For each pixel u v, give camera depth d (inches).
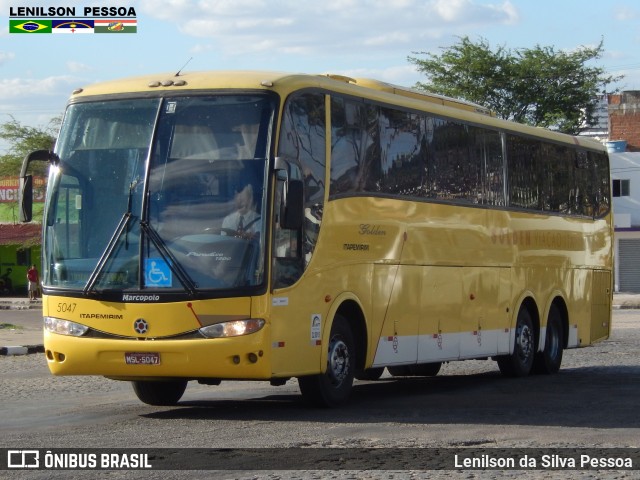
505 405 581.0
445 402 597.6
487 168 723.4
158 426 478.9
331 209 535.2
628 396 634.2
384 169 591.8
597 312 913.5
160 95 507.8
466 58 2711.6
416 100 640.4
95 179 506.0
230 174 490.0
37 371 816.3
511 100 2728.8
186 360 481.1
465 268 685.9
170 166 496.4
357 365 570.6
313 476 358.0
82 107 520.4
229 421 498.3
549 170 824.3
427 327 636.7
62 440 433.7
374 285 576.4
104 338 492.1
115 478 352.8
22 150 2554.1
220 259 482.6
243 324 477.7
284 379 542.9
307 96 521.3
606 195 942.4
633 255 2487.7
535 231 792.9
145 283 487.8
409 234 614.9
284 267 494.3
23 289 2637.8
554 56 2721.5
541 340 800.9
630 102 2770.7
